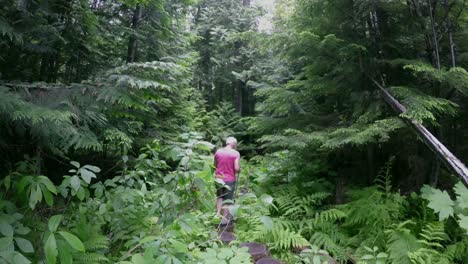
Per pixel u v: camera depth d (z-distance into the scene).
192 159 2.86
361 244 3.82
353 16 4.94
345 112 5.36
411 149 5.01
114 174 5.16
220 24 13.47
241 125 12.22
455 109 4.27
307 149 5.36
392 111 4.58
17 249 2.05
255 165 9.55
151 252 1.81
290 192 5.16
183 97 7.39
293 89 6.50
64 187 2.17
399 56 4.96
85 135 3.30
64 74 5.59
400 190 4.86
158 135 6.24
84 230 2.33
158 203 2.58
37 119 2.57
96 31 5.10
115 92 3.12
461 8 4.38
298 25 5.44
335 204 5.17
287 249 3.88
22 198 2.37
